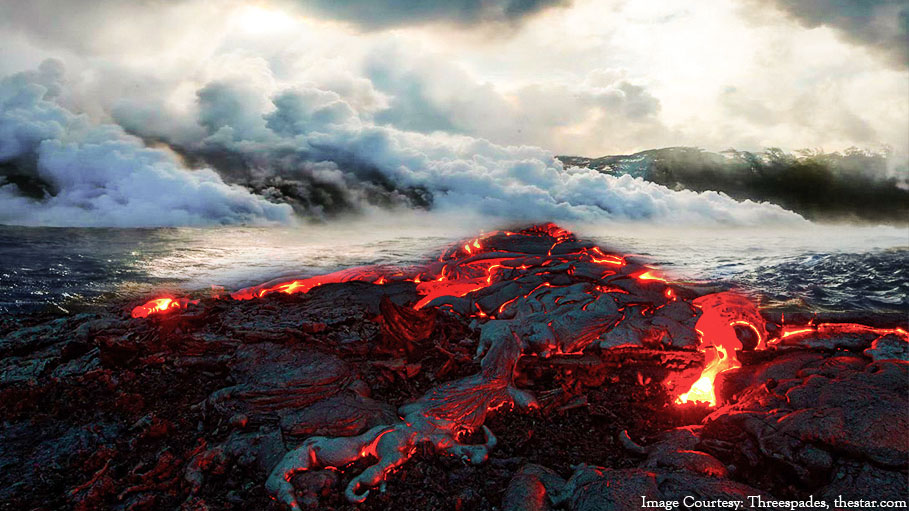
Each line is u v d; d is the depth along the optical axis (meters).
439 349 5.30
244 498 3.48
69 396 4.52
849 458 3.38
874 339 5.28
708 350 5.40
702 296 6.91
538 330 5.45
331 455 3.71
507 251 10.07
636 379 5.13
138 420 4.24
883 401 3.67
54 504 3.37
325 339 5.51
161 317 5.73
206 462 3.72
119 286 8.20
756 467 3.62
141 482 3.57
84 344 5.36
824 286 8.36
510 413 4.53
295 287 8.11
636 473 3.38
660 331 5.57
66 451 3.88
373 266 9.16
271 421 4.16
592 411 4.56
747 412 3.92
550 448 4.12
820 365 4.74
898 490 3.12
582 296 6.36
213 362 5.05
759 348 5.39
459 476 3.72
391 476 3.67
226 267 9.70
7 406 4.38
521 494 3.39
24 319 6.52
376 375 4.92
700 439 3.93
